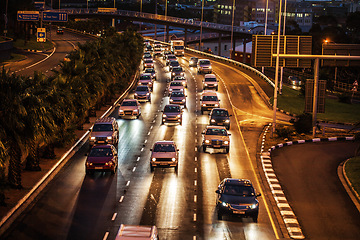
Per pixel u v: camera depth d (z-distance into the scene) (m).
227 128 60.41
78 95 50.66
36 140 36.50
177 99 73.88
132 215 30.80
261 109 76.94
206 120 65.75
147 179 39.16
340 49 56.31
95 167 39.25
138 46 123.69
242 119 68.69
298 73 150.38
